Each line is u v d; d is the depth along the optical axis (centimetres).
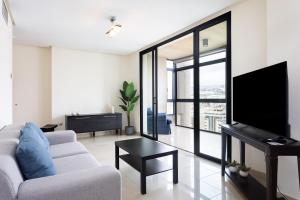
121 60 586
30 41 443
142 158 214
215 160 312
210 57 396
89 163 187
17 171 116
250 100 219
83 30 371
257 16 248
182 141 449
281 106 167
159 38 423
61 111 498
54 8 281
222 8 286
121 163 309
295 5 190
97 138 497
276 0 208
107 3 268
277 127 172
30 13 296
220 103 432
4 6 254
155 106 475
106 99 562
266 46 237
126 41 445
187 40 447
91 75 539
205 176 258
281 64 167
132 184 237
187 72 631
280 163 204
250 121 219
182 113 653
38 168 133
